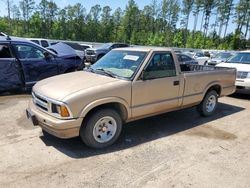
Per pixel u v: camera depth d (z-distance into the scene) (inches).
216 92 257.3
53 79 188.4
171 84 202.2
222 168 154.0
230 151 177.3
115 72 188.9
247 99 344.5
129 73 182.4
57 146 172.6
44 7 2869.1
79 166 149.6
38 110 168.9
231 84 271.0
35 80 316.8
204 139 196.4
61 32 2987.2
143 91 183.8
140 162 157.0
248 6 2561.5
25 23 2775.6
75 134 157.5
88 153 165.2
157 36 2741.1
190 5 2773.1
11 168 144.7
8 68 294.0
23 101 278.4
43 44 642.8
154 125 222.1
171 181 138.7
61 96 154.6
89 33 3152.1
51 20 2938.0
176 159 162.6
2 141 177.3
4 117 225.1
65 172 143.0
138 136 196.2
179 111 267.7
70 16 3080.7
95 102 159.5
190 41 2568.9
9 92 309.4
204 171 149.9
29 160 153.9
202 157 166.7
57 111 154.0
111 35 3228.3
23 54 306.7
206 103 246.2
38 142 177.5
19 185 130.2
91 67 210.2
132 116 183.2
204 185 136.5
